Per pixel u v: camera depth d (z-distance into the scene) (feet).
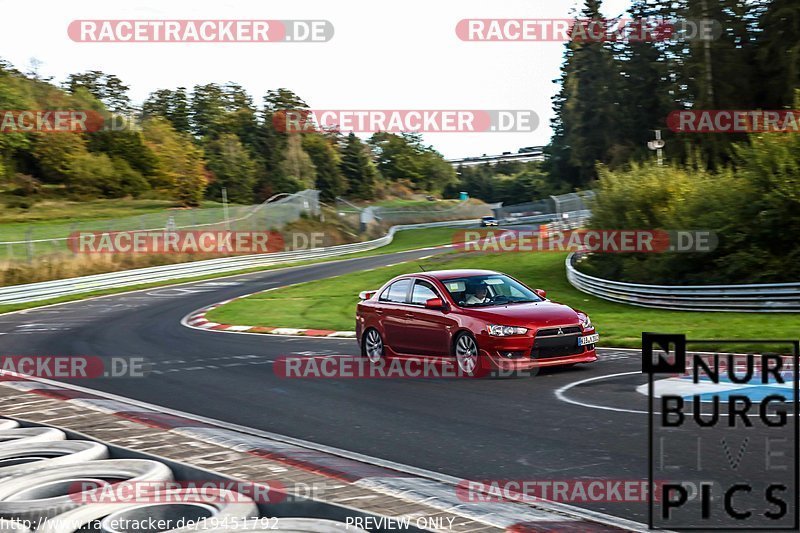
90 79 311.06
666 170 98.37
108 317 85.76
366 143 437.99
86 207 241.55
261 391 37.22
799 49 172.86
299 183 324.39
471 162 473.67
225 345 56.59
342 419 30.37
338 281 124.06
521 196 435.53
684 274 83.35
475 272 43.39
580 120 264.31
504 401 32.24
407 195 423.23
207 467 21.21
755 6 189.47
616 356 42.83
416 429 28.12
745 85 186.09
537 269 123.44
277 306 91.25
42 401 33.81
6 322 85.76
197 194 282.36
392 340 43.29
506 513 17.15
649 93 238.89
